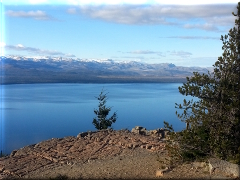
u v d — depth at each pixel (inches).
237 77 370.9
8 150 888.9
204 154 388.2
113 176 374.6
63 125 1536.7
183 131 395.9
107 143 570.9
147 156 467.5
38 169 448.1
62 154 517.7
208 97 375.9
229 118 362.3
